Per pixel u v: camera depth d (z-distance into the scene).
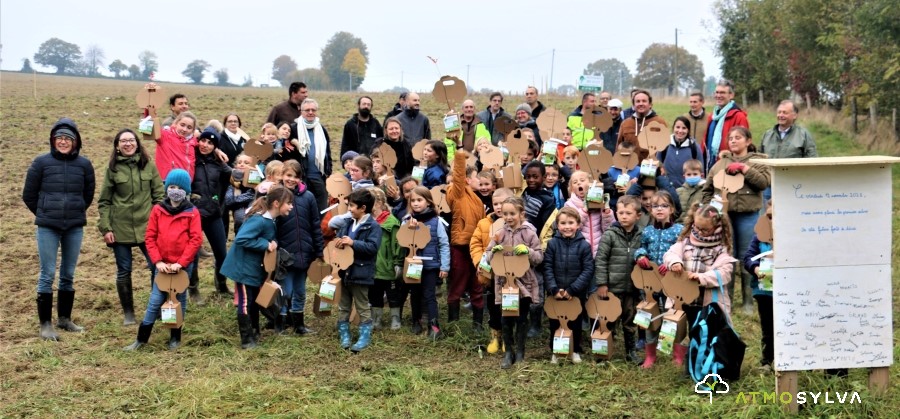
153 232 7.96
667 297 7.09
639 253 7.23
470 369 7.36
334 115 28.52
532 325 8.41
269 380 7.00
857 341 6.07
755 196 8.64
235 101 33.56
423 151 9.71
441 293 10.22
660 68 102.31
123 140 8.53
